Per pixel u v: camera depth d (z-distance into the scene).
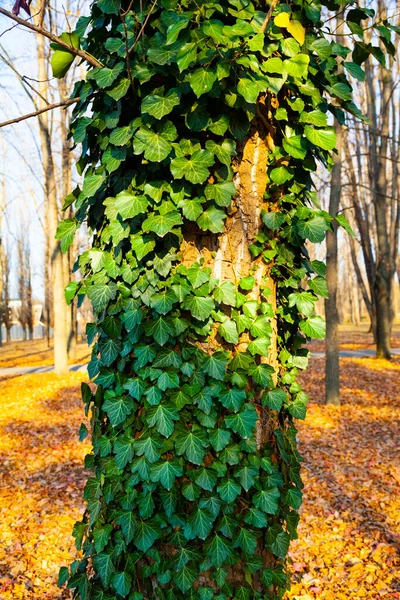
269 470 1.70
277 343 1.97
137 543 1.63
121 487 1.69
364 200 16.88
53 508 4.57
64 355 12.95
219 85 1.56
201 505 1.63
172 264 1.71
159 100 1.56
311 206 1.95
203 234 1.73
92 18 1.82
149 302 1.67
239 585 1.68
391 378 11.02
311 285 1.94
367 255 16.38
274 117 1.76
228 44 1.50
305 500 4.70
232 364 1.70
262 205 1.76
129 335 1.69
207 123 1.61
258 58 1.68
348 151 13.73
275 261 1.86
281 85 1.66
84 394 1.83
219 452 1.66
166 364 1.66
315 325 1.90
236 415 1.66
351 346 19.12
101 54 1.82
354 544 3.75
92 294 1.75
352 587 3.13
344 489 4.91
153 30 1.73
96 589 1.74
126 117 1.73
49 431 7.39
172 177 1.68
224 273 1.73
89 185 1.74
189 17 1.54
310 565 3.46
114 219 1.71
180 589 1.62
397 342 20.42
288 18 1.58
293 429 1.95
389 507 4.39
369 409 8.22
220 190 1.65
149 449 1.64
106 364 1.73
